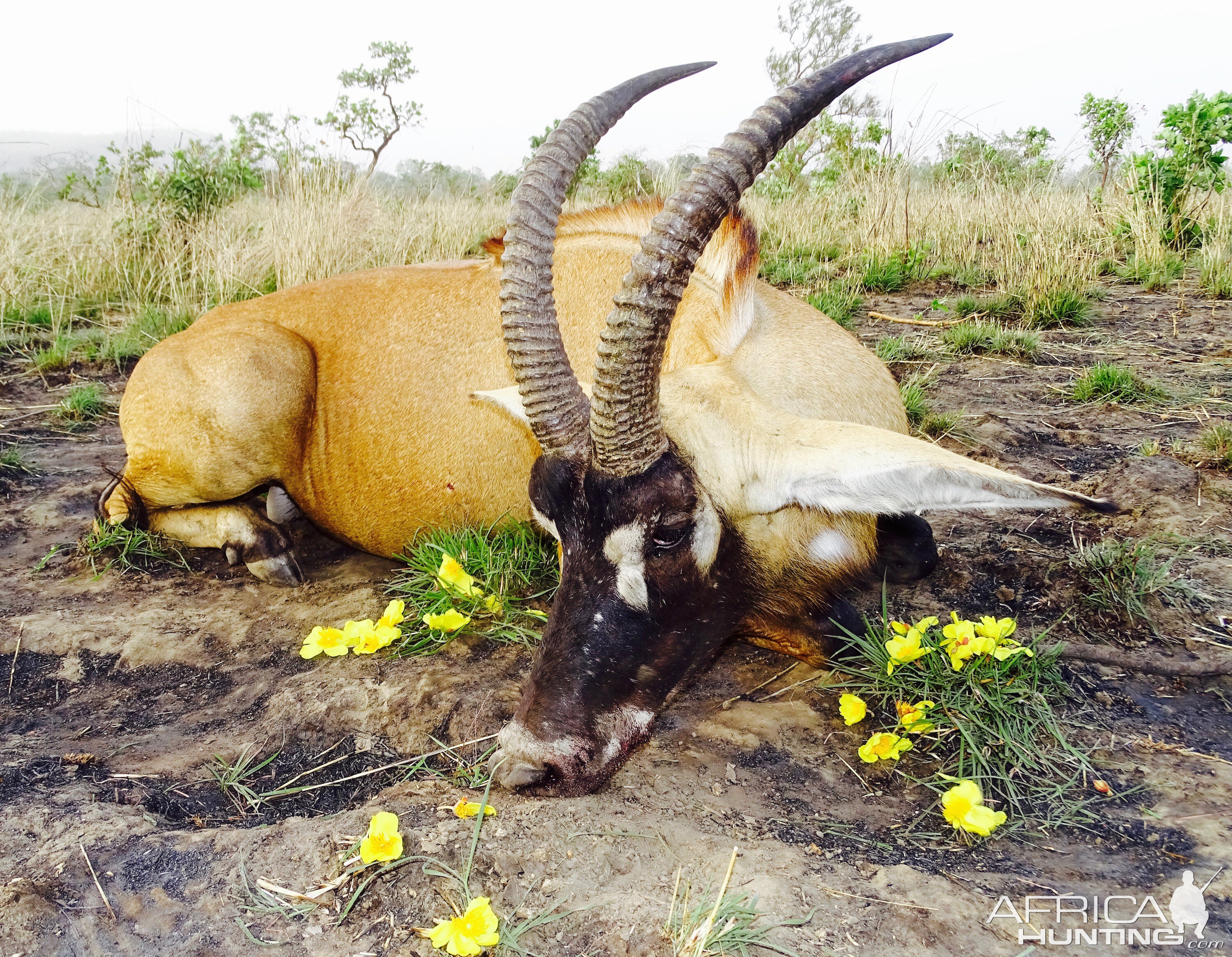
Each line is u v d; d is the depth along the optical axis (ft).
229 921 3.16
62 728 4.46
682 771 3.90
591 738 3.68
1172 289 11.35
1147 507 5.85
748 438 3.99
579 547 3.79
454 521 5.82
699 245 3.44
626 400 3.52
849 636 4.49
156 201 13.76
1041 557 5.40
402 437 5.77
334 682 4.58
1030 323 10.21
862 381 4.90
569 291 5.58
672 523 3.70
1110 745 3.96
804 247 14.76
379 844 3.25
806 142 19.15
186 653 5.05
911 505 3.66
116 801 3.83
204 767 4.11
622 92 4.11
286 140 13.82
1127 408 7.63
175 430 5.87
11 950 3.08
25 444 8.05
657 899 3.12
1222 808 3.56
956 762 3.90
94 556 6.02
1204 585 5.04
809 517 4.28
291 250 11.84
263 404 5.82
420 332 5.86
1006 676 4.26
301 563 6.21
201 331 6.22
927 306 11.48
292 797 3.95
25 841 3.54
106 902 3.25
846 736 4.11
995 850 3.43
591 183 18.19
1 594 5.62
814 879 3.21
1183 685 4.35
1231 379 8.16
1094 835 3.48
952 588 5.21
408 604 5.29
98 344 10.96
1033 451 6.91
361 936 3.07
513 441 5.49
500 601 5.08
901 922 3.01
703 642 4.07
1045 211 13.67
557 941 2.99
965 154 16.96
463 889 3.20
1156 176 12.91
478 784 3.79
